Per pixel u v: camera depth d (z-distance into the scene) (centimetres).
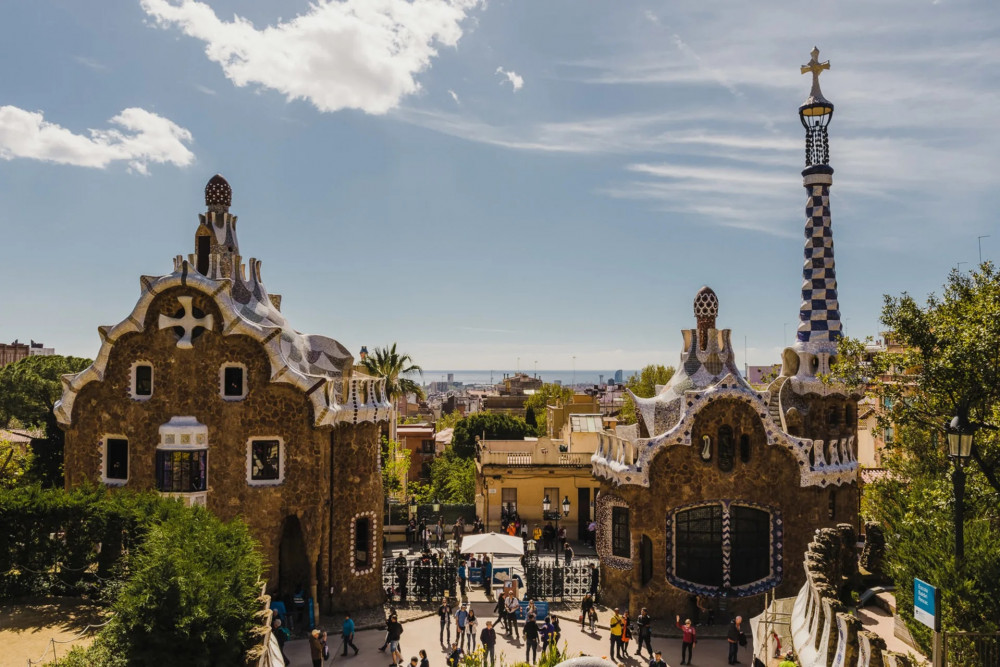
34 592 2661
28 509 2670
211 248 3669
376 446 3916
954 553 1875
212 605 1945
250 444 3428
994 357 2330
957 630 1752
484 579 4200
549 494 5494
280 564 3706
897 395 2639
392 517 5631
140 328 3381
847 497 3866
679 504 3641
